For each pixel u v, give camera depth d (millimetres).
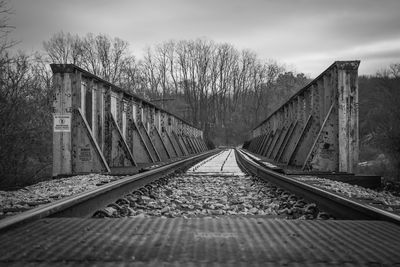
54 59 71938
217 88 114875
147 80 99812
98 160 12211
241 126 119188
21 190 9289
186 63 107250
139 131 19781
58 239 3400
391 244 3314
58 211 4641
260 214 6441
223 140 114625
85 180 10438
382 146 17141
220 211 6609
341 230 3828
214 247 3197
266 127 35688
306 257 2945
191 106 105875
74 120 12250
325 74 13023
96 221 4164
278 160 20484
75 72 12328
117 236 3516
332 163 12023
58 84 12141
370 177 11180
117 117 17016
